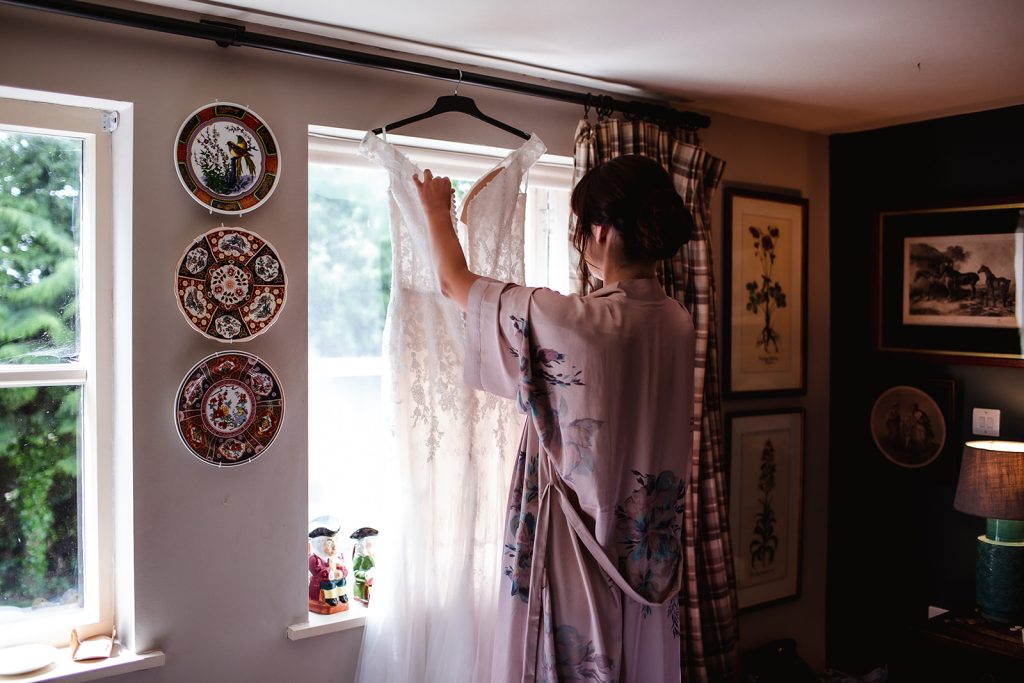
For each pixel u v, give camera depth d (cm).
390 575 197
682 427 145
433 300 197
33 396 180
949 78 241
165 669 179
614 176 139
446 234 157
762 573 305
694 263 254
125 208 176
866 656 317
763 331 301
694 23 191
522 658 148
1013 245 274
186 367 180
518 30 195
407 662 197
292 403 194
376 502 230
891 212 305
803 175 315
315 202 218
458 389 201
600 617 139
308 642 198
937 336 294
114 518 186
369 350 230
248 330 184
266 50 188
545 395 139
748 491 300
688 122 257
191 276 177
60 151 181
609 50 212
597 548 138
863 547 318
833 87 252
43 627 180
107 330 184
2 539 177
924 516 301
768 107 278
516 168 203
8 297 176
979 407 287
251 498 189
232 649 187
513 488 154
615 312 136
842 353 323
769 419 305
